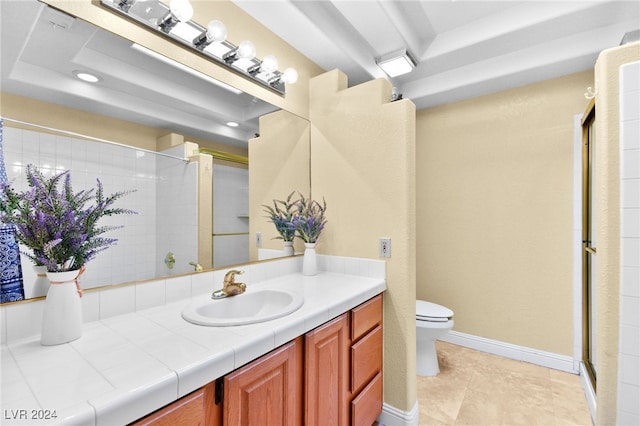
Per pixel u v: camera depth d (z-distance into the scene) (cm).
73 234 86
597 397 142
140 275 119
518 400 186
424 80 257
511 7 192
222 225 153
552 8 179
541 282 230
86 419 56
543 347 229
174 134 134
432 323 208
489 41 204
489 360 238
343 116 192
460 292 265
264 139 176
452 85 243
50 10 98
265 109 177
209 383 80
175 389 69
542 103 230
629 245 131
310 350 113
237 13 161
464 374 217
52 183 87
